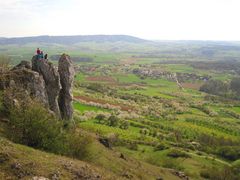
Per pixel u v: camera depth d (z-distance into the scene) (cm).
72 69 5350
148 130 12094
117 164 4597
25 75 4459
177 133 12725
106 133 9394
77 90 17462
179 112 17650
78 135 4050
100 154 4628
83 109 12812
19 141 3228
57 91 4884
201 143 11988
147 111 16238
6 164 2491
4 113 3672
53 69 4912
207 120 16450
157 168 6050
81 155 3819
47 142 3366
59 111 4922
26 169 2514
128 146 9138
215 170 8281
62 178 2609
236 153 10350
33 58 4984
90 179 2862
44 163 2736
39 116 3441
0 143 2797
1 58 5600
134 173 4566
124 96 19488
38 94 4472
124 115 13750
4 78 4253
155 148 9538
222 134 13825
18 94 4053
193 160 9125
